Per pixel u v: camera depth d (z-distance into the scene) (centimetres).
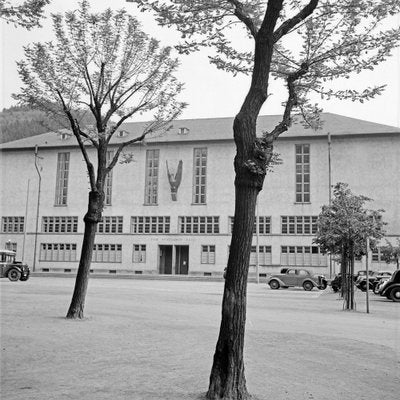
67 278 4934
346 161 6331
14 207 7375
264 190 6500
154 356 893
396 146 6216
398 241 5331
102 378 716
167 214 6812
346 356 952
